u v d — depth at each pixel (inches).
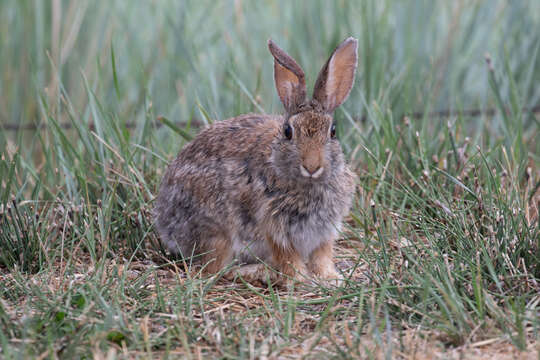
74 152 419.2
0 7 618.8
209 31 652.7
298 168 324.5
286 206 348.2
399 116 527.5
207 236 367.9
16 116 599.5
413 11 594.2
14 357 244.5
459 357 246.8
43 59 608.4
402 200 418.6
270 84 585.3
